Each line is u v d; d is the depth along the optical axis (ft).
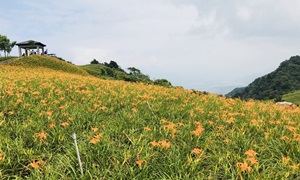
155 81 84.94
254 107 27.04
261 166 13.43
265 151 15.30
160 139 16.20
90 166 13.03
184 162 13.38
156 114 22.72
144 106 24.99
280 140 16.34
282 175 11.98
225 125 20.22
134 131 18.03
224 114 21.67
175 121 20.89
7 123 17.57
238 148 15.55
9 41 259.80
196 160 13.00
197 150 13.41
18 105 22.43
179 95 33.30
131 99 28.04
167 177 12.56
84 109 22.18
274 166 13.09
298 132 17.83
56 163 13.24
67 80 43.42
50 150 14.65
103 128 17.84
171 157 13.75
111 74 164.14
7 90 26.66
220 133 17.38
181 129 18.49
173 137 16.24
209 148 15.47
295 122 19.25
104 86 37.52
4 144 14.39
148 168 13.03
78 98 27.53
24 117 19.63
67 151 14.29
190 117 21.98
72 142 15.64
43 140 14.96
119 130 17.54
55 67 128.67
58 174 12.27
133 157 13.79
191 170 12.66
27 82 36.40
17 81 36.01
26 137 15.88
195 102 28.78
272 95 427.33
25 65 119.44
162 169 13.04
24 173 12.85
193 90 38.70
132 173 12.28
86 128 18.66
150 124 19.80
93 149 14.61
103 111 22.45
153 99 28.02
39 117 19.42
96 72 176.55
